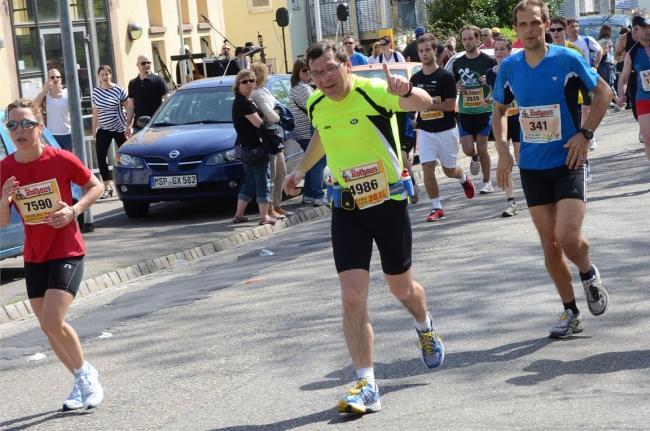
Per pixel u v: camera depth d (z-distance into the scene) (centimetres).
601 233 1370
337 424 758
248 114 1800
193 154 1966
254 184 1883
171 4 3728
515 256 1291
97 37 3131
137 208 2050
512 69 921
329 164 799
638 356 852
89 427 821
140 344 1080
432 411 764
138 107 2397
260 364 946
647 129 1591
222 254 1681
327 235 1689
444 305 1080
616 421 708
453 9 4303
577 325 927
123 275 1538
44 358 1082
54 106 2217
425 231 1557
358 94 786
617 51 2430
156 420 818
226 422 791
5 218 873
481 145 1875
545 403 758
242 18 5372
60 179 876
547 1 4572
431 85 1644
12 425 848
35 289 879
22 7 2784
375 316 1066
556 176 908
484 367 861
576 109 909
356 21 5794
